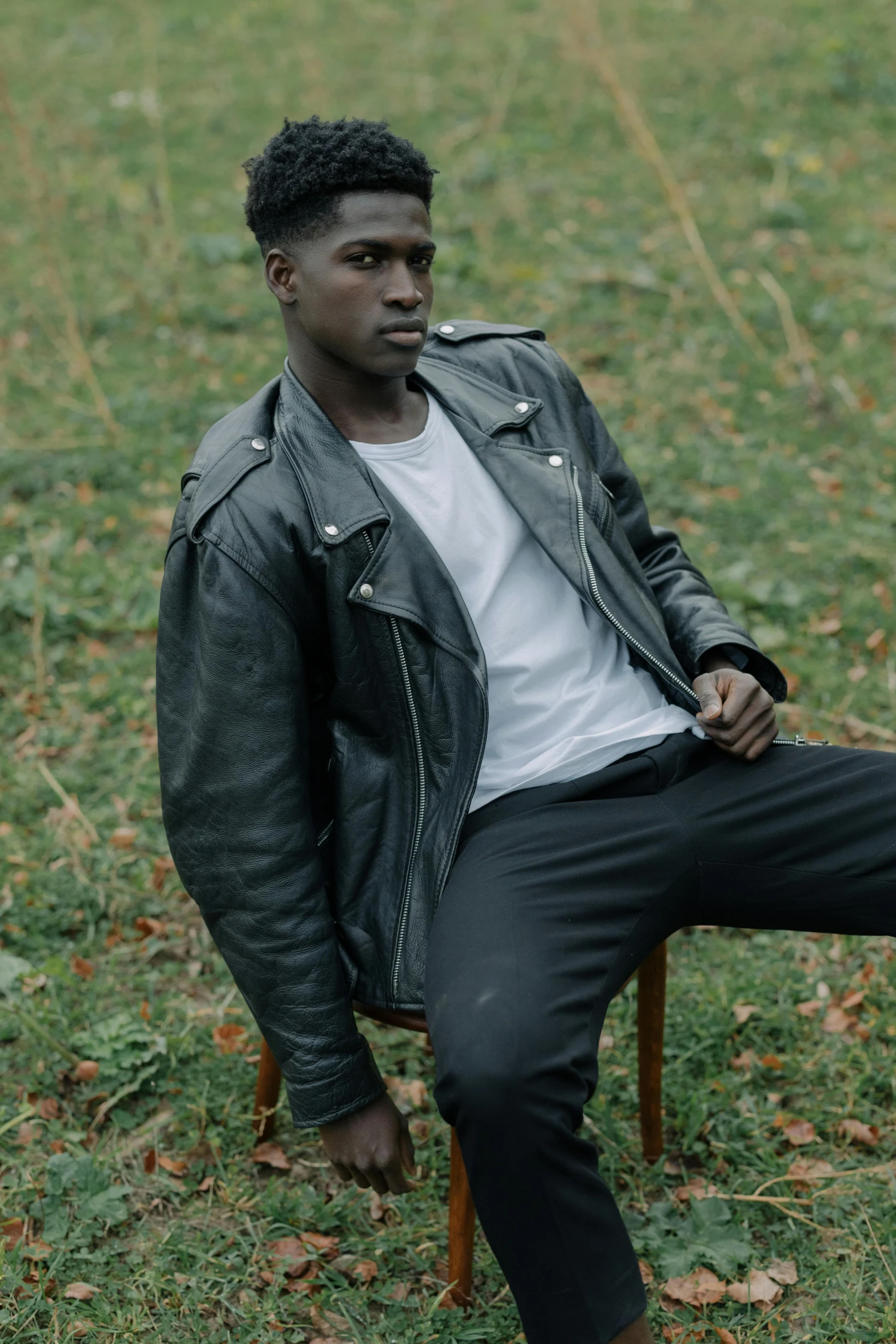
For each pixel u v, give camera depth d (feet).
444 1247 7.79
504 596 7.01
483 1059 5.74
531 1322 5.84
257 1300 7.43
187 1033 9.23
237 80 29.37
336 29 32.42
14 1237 7.82
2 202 23.48
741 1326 7.16
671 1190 8.17
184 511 6.64
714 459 16.47
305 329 6.73
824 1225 7.82
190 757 6.64
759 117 27.43
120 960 10.06
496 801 6.91
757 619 13.62
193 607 6.70
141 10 30.14
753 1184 8.09
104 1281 7.52
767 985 9.54
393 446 6.89
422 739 6.82
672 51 30.37
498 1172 5.74
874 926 7.02
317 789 7.24
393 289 6.51
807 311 19.97
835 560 14.55
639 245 22.00
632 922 6.61
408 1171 6.70
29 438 16.87
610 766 7.00
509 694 6.95
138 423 17.13
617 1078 8.89
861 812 6.88
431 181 6.73
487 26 32.01
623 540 7.45
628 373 18.58
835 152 26.03
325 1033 6.52
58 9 33.73
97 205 23.61
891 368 18.56
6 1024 9.30
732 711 7.00
